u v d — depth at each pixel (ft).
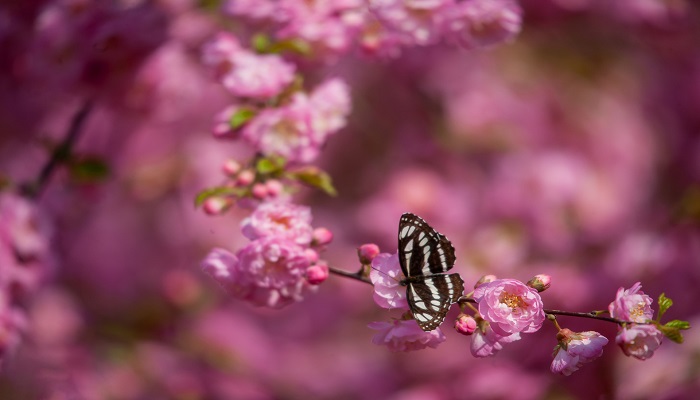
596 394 4.60
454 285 3.08
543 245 5.46
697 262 4.89
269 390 5.53
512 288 3.08
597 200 5.61
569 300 4.89
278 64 3.57
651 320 3.07
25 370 4.58
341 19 3.70
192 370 5.35
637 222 5.61
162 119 4.10
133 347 5.25
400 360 5.62
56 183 4.34
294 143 3.50
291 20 3.70
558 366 3.10
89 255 5.57
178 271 5.60
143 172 5.56
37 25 3.99
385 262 3.16
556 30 5.59
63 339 5.04
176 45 4.09
